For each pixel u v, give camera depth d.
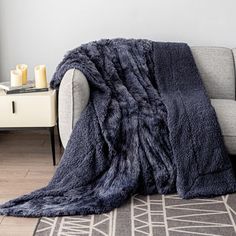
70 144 2.17
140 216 1.92
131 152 2.17
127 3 2.90
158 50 2.69
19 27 2.95
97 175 2.17
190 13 2.92
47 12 2.92
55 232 1.79
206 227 1.82
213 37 2.96
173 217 1.91
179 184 2.12
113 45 2.63
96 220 1.88
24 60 3.02
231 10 2.91
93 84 2.30
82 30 2.95
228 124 2.23
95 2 2.90
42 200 2.04
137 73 2.56
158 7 2.91
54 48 2.99
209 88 2.76
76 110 2.18
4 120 2.50
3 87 2.60
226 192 2.15
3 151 2.81
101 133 2.16
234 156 2.57
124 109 2.29
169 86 2.58
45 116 2.50
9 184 2.28
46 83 2.63
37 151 2.82
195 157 2.17
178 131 2.18
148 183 2.15
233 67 2.80
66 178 2.14
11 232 1.79
